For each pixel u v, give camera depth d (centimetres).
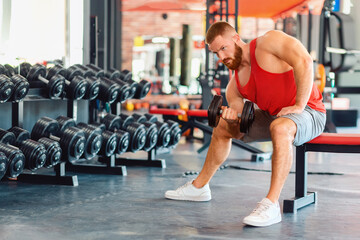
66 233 236
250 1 736
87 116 543
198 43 1017
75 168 418
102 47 680
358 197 326
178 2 962
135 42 1165
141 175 406
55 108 505
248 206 296
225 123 290
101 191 339
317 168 450
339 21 673
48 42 528
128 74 487
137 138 414
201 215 272
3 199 312
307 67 255
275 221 255
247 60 275
